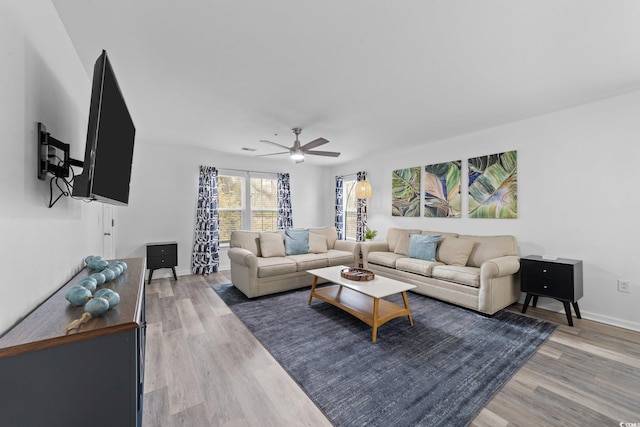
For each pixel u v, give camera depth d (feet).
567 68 7.32
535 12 5.19
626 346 7.75
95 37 5.82
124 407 3.06
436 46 6.31
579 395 5.72
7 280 3.18
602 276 9.43
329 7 5.05
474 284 10.22
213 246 17.15
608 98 9.27
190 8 5.03
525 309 10.29
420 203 15.56
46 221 4.32
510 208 11.72
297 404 5.50
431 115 10.77
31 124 3.89
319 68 7.25
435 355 7.30
